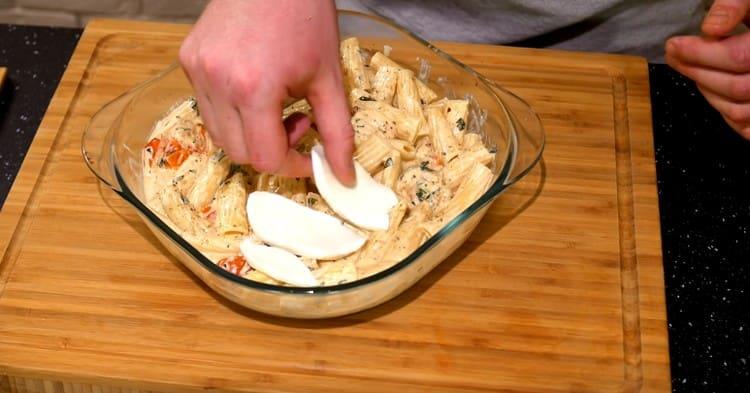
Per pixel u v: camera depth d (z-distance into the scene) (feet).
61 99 3.21
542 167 3.07
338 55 2.54
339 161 2.56
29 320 2.71
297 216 2.70
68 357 2.64
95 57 3.34
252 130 2.42
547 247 2.89
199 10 4.49
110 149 2.77
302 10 2.44
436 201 2.80
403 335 2.70
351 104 2.92
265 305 2.61
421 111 2.99
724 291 2.88
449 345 2.69
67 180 3.00
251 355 2.66
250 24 2.40
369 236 2.70
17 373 2.64
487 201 2.62
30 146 3.09
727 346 2.78
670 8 3.48
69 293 2.76
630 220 2.97
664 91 3.37
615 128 3.19
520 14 3.46
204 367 2.63
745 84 2.90
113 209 2.94
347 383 2.62
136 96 2.90
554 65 3.34
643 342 2.71
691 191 3.10
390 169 2.81
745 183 3.12
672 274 2.92
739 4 2.72
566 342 2.70
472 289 2.79
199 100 2.50
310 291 2.48
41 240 2.87
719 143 3.23
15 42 3.46
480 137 2.97
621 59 3.36
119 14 4.53
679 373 2.73
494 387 2.62
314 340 2.68
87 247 2.85
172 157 2.88
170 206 2.75
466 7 3.51
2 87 3.30
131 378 2.61
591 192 3.02
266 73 2.36
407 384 2.62
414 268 2.59
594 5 3.41
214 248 2.69
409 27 3.58
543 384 2.63
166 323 2.71
